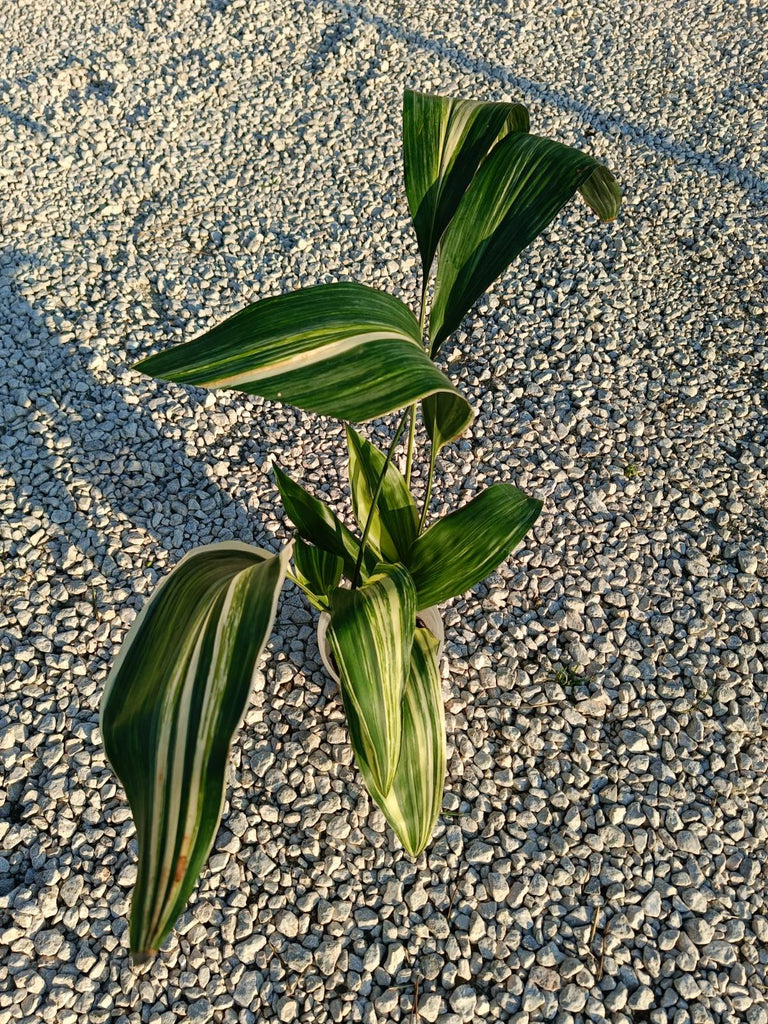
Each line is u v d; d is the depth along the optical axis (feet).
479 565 3.64
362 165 6.85
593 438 5.48
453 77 7.56
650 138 7.19
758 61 7.93
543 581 4.89
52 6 7.95
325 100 7.30
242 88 7.35
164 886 2.36
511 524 3.68
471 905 3.96
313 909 3.95
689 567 4.95
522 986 3.76
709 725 4.43
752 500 5.22
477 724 4.40
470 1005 3.71
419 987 3.76
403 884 4.00
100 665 4.53
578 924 3.92
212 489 5.15
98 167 6.69
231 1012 3.70
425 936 3.88
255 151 6.90
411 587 3.38
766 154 7.08
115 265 6.14
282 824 4.13
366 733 3.10
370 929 3.90
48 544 4.90
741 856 4.09
